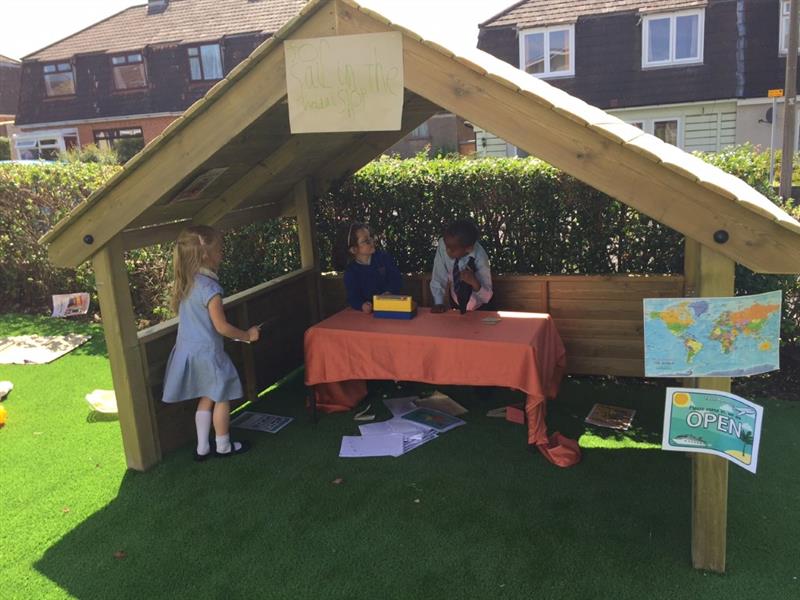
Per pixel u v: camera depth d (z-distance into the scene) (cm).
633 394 525
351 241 508
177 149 357
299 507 371
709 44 1919
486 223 575
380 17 297
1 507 381
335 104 316
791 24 1327
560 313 546
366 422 485
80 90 2767
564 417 483
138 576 316
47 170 812
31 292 856
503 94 285
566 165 280
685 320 281
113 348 405
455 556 321
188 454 442
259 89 333
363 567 316
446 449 436
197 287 408
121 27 2838
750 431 278
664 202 268
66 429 490
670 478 389
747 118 1920
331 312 629
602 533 335
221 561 325
